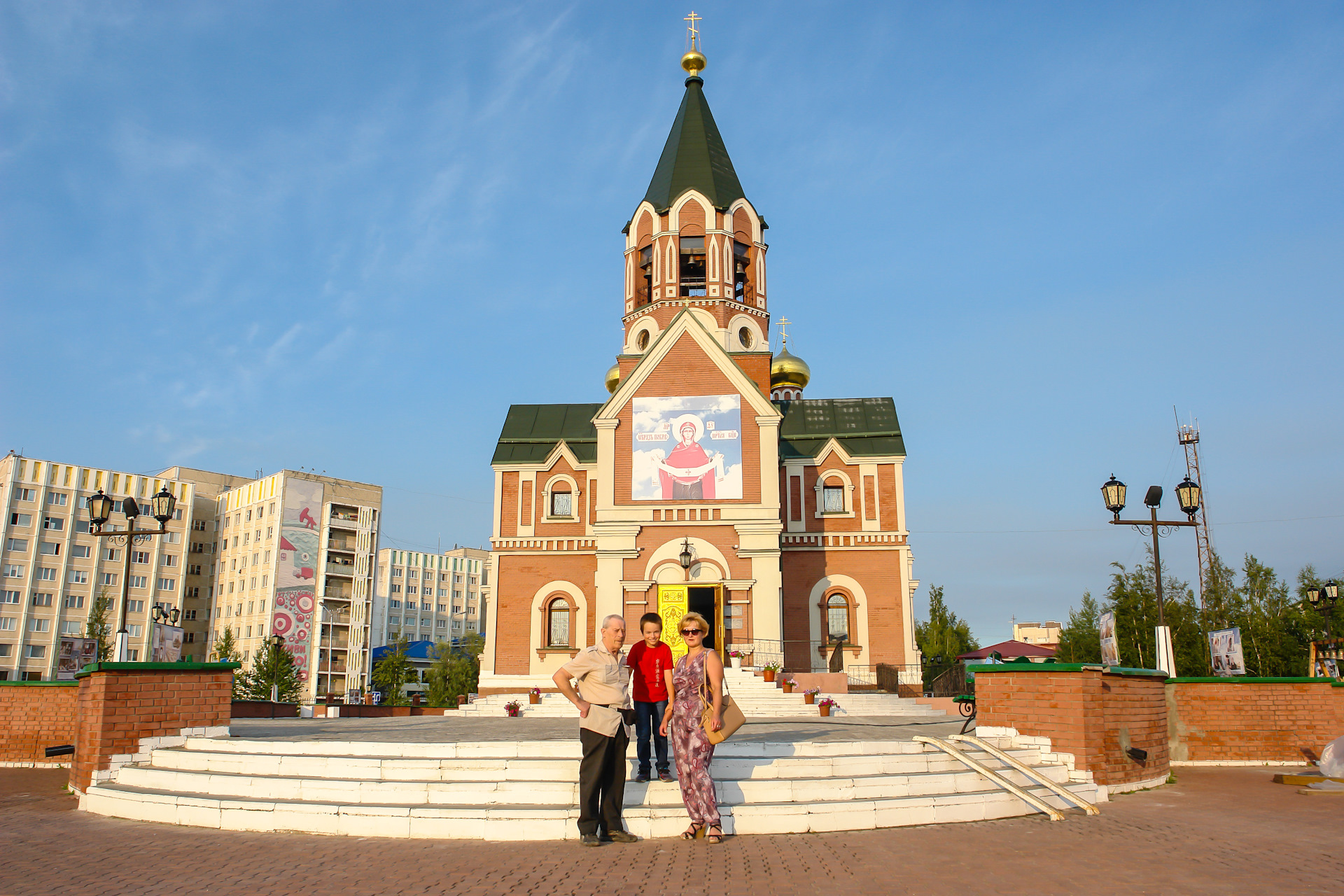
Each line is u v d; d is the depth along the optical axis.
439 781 12.27
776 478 33.69
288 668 72.94
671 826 11.07
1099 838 10.83
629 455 34.31
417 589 138.75
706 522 33.47
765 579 32.84
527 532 39.50
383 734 16.78
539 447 41.19
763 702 27.72
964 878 8.87
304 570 89.94
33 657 80.69
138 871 9.39
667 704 11.49
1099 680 14.61
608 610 33.16
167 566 90.12
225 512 96.19
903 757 13.21
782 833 11.20
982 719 15.10
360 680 93.88
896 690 31.56
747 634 32.53
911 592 36.97
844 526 37.75
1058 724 14.44
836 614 37.06
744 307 38.88
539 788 11.80
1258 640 45.31
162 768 13.77
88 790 13.63
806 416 40.81
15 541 81.06
